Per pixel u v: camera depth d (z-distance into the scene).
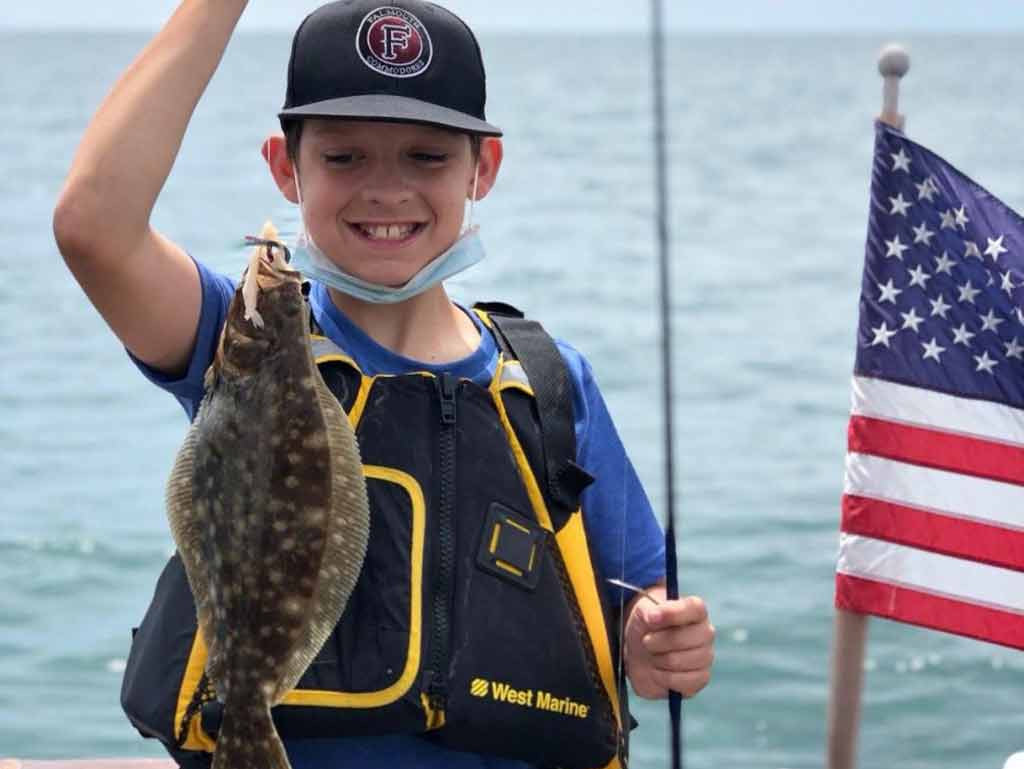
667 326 2.91
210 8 2.62
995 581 4.38
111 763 4.31
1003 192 47.28
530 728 2.75
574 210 40.44
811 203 46.41
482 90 2.88
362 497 2.67
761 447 16.27
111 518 13.12
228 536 2.64
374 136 2.77
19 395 17.92
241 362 2.65
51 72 149.38
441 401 2.82
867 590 4.45
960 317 4.41
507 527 2.80
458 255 2.88
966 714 9.55
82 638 10.48
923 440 4.43
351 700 2.64
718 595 11.50
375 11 2.80
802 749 9.01
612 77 159.88
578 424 3.04
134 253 2.61
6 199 40.09
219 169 47.09
